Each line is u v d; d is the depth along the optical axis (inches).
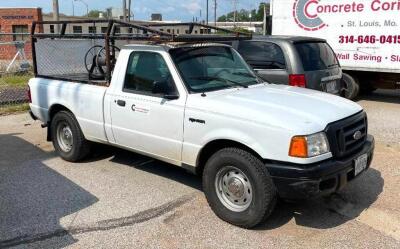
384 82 460.4
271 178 166.2
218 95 191.9
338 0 452.8
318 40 331.6
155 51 206.1
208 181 183.9
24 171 247.6
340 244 164.4
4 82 609.0
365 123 191.9
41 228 179.3
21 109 431.5
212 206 185.2
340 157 170.1
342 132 171.2
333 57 342.6
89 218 187.9
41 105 273.9
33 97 280.1
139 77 213.8
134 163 258.7
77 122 251.1
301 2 479.5
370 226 178.4
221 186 182.4
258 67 316.5
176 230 176.7
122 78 221.8
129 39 224.5
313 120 167.3
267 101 183.8
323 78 315.9
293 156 160.7
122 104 218.7
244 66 232.4
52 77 275.0
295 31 489.7
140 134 213.2
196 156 189.9
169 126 197.9
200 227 178.9
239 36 242.7
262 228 177.3
